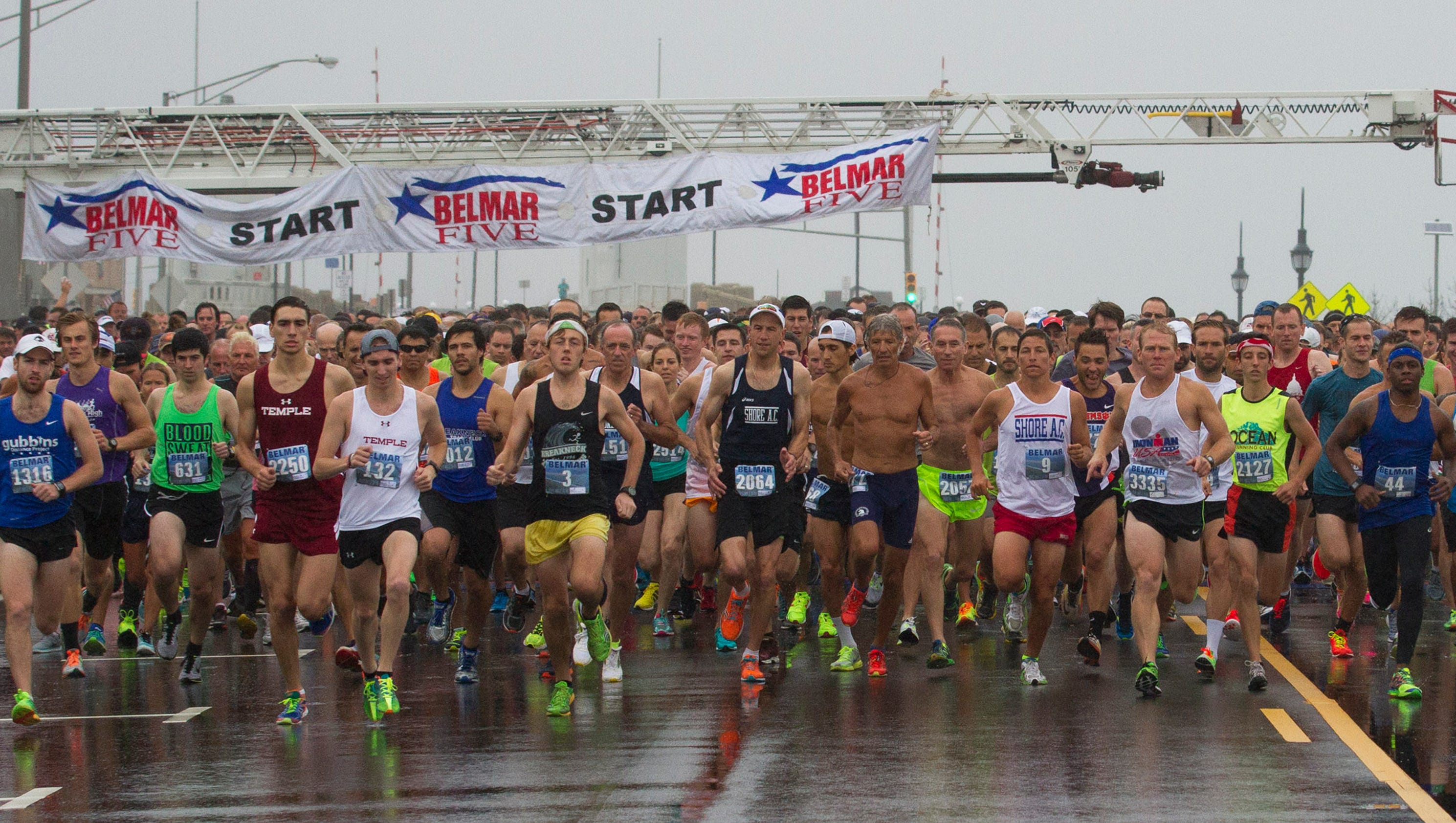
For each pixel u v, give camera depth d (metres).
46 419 19.64
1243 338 20.84
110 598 26.61
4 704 20.42
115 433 23.83
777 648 22.25
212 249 45.28
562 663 18.95
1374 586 20.64
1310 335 33.53
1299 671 21.62
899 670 21.97
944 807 14.20
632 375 22.22
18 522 19.53
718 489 20.64
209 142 53.38
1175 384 20.06
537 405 18.39
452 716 18.98
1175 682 20.81
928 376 22.69
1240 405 20.77
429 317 30.69
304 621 27.14
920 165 44.03
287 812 14.44
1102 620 21.45
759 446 20.50
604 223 44.91
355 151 53.59
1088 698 19.59
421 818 14.09
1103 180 52.31
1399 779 15.17
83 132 53.38
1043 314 39.66
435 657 23.77
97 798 15.15
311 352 31.81
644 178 44.78
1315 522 28.89
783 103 51.50
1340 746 16.67
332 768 16.23
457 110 51.78
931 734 17.41
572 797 14.77
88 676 22.47
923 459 22.52
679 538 25.44
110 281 71.12
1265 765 15.80
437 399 21.95
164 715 19.45
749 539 20.86
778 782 15.21
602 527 18.44
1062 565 21.97
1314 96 52.59
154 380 27.61
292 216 45.09
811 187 44.31
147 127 53.03
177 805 14.80
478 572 21.55
